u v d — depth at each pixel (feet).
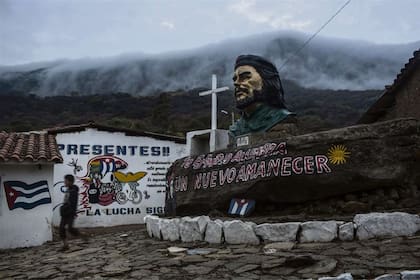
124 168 57.21
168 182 36.81
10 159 38.22
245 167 29.01
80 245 33.32
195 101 198.59
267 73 37.27
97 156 56.08
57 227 50.26
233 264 19.42
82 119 174.60
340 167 25.58
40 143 44.65
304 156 26.55
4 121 171.83
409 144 25.29
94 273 21.03
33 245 39.04
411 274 14.26
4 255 33.65
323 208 25.89
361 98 234.17
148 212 57.52
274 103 37.24
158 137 59.36
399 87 54.44
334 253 19.30
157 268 20.47
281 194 27.20
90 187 55.11
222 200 29.73
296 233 22.76
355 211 24.85
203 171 31.78
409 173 25.21
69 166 54.54
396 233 21.62
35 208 39.93
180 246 25.67
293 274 17.02
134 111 191.31
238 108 38.14
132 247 28.27
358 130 26.02
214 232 25.31
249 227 23.91
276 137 35.42
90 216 54.54
